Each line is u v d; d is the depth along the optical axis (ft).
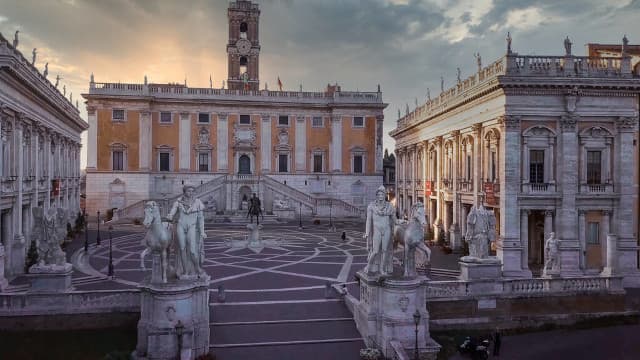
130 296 84.69
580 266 129.39
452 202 175.11
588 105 128.67
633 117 129.08
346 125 283.59
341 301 95.30
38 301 82.84
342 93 282.97
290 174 282.15
